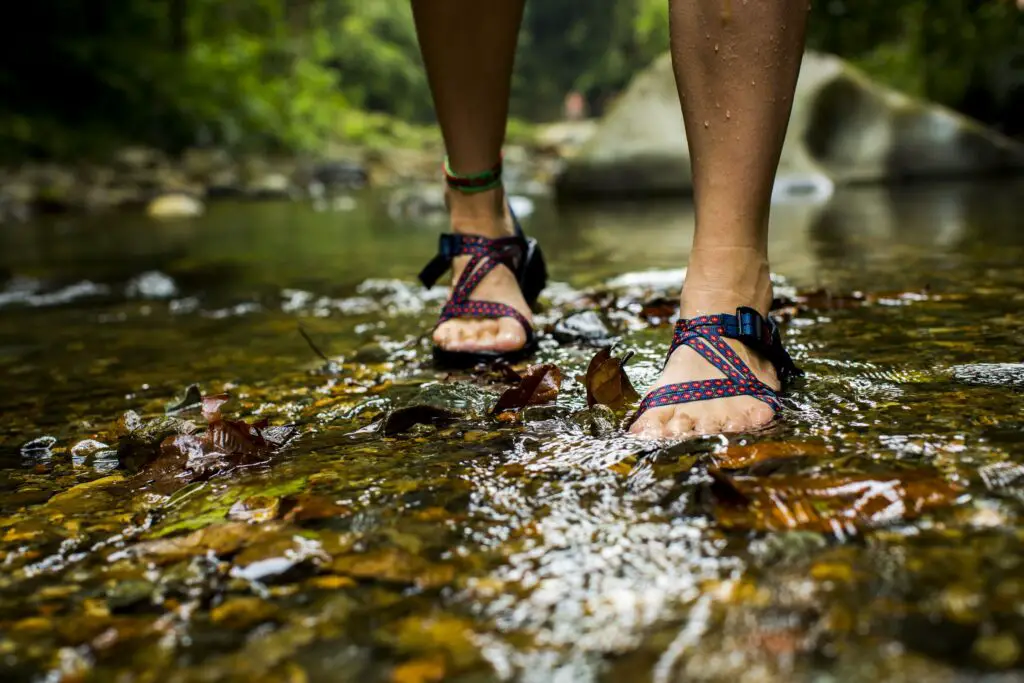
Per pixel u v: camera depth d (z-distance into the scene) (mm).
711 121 1218
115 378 1608
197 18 13859
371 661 644
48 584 788
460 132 1639
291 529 863
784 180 5418
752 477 901
